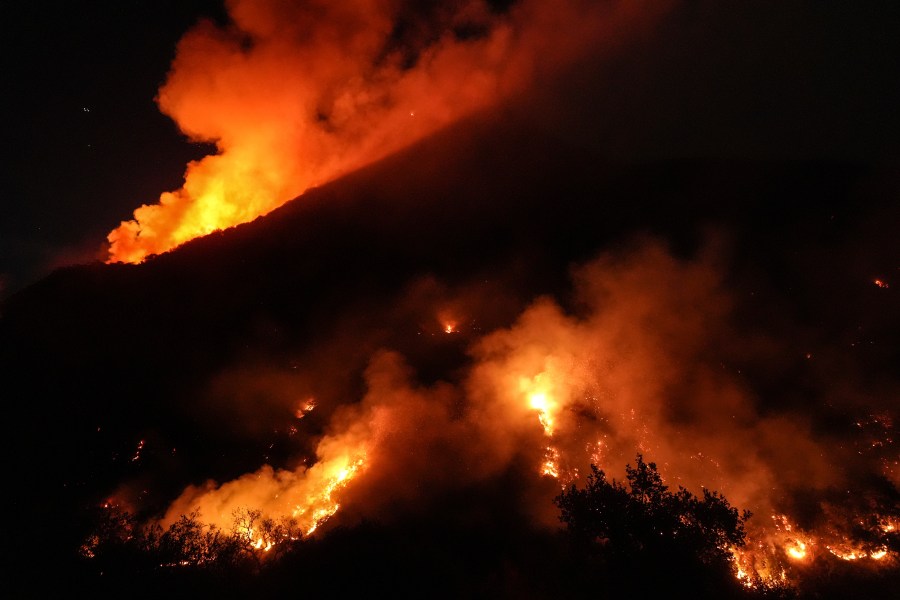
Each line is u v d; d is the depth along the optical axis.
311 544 15.46
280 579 12.88
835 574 15.44
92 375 31.08
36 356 31.69
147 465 24.94
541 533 17.33
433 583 13.45
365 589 12.73
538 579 13.58
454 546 16.53
